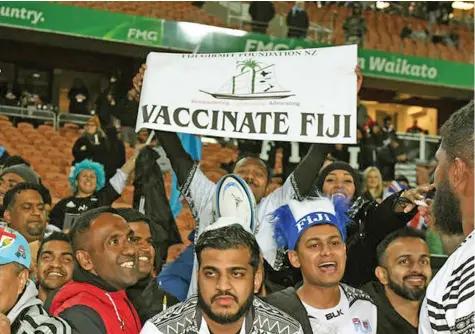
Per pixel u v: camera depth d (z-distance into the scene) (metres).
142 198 4.65
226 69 3.10
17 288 2.03
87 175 5.22
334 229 2.41
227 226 2.10
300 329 2.14
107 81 13.88
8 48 13.16
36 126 11.07
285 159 8.41
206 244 2.04
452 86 12.52
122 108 8.98
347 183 3.43
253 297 2.12
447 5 13.52
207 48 10.79
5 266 2.00
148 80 3.11
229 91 3.08
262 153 8.70
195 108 3.07
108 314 2.27
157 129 3.05
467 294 1.51
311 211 2.44
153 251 2.88
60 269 2.96
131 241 2.45
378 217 2.94
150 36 10.58
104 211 2.47
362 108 9.55
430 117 15.60
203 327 2.07
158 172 4.73
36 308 2.08
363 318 2.50
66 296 2.31
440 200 1.67
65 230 4.07
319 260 2.39
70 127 11.12
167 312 2.11
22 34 12.14
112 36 10.42
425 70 12.30
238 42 10.91
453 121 1.63
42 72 13.59
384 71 12.04
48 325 2.02
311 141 3.01
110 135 7.97
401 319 2.66
